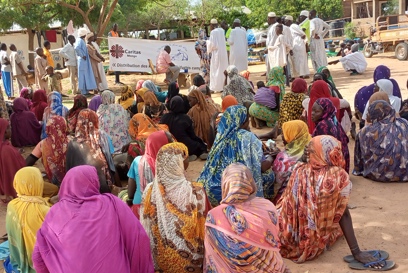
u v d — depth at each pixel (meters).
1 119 6.58
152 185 4.25
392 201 5.98
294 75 15.93
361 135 6.77
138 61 16.95
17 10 20.41
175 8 41.09
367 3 39.62
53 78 14.77
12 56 16.08
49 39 30.28
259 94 9.65
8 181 6.58
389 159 6.52
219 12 41.81
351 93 13.01
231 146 5.46
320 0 42.47
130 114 8.96
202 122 8.56
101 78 15.86
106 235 3.41
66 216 3.44
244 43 15.18
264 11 42.12
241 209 3.56
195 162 7.94
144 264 3.64
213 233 3.60
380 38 22.83
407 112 7.44
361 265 4.48
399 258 4.61
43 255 3.42
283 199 4.78
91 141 6.37
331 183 4.41
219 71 14.97
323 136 4.56
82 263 3.32
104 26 19.97
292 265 4.65
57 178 6.55
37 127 9.30
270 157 5.66
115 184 6.75
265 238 3.53
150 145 5.02
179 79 16.86
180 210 4.10
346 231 4.55
